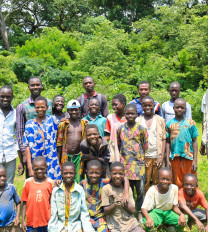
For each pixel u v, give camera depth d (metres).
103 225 3.69
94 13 25.77
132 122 4.11
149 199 3.86
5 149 4.22
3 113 4.24
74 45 20.02
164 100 11.80
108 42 16.66
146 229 3.82
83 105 5.00
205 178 5.80
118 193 3.73
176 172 4.34
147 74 16.09
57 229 3.61
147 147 4.11
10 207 3.72
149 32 20.02
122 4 24.92
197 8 20.83
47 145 4.04
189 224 4.00
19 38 24.80
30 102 4.34
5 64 15.91
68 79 16.98
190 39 17.09
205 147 4.87
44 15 26.12
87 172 3.83
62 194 3.68
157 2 25.53
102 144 3.96
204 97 4.71
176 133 4.29
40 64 17.31
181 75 16.53
